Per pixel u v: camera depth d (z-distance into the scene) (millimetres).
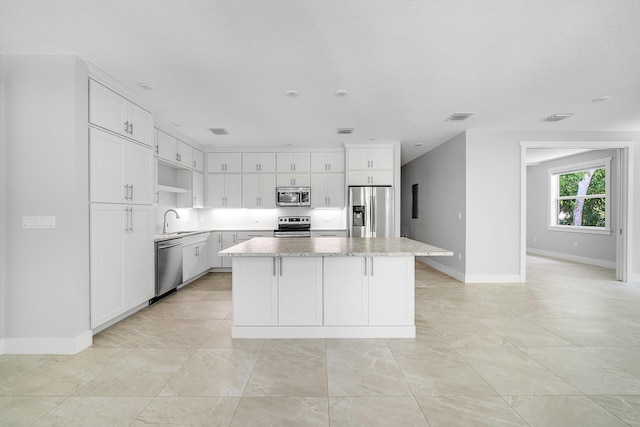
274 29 2189
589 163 6836
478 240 5008
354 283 2834
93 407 1827
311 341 2766
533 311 3604
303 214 6398
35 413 1771
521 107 3861
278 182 6090
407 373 2213
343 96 3461
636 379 2137
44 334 2523
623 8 1965
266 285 2834
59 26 2152
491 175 4988
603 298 4137
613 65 2754
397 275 2844
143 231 3520
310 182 6082
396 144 5730
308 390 2000
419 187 7305
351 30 2205
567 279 5277
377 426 1664
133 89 3229
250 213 6398
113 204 3006
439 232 6098
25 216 2518
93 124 2746
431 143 5887
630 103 3727
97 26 2154
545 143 4977
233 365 2330
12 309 2531
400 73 2896
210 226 6355
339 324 2840
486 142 4977
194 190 5648
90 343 2693
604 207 6730
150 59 2615
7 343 2521
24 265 2520
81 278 2602
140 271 3467
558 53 2537
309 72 2869
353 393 1968
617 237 5234
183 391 1989
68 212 2518
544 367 2301
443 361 2393
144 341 2777
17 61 2523
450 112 4051
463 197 5082
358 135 5230
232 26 2152
